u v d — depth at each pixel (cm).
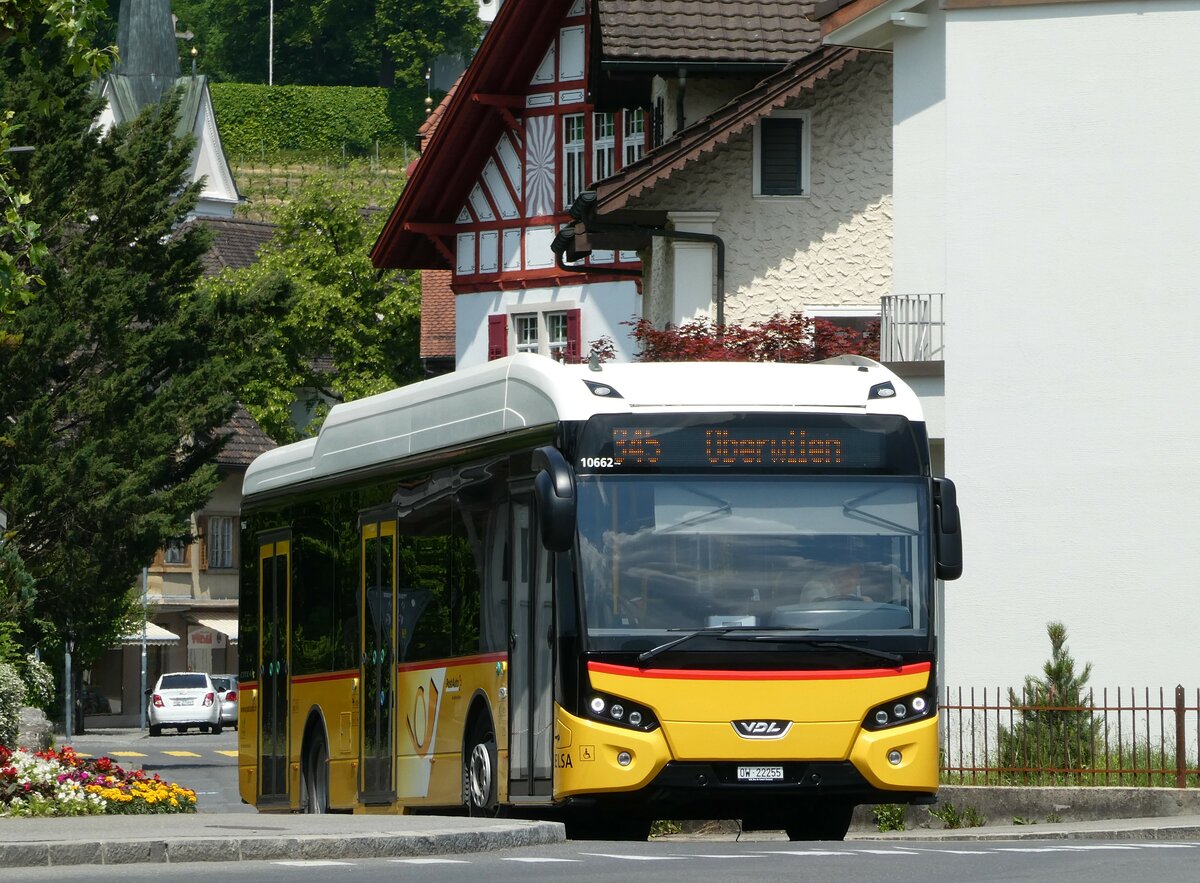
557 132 14688
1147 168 8400
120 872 4166
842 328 10181
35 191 14638
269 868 4212
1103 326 8406
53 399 14675
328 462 6812
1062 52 8519
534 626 5166
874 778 4994
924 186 9425
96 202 15050
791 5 11762
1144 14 8425
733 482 5075
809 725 4975
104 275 14762
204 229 15638
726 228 11462
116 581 14512
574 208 11394
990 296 8550
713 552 5031
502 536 5394
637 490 5041
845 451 5128
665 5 11650
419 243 15725
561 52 14662
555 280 14675
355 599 6488
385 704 6194
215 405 14950
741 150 11475
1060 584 8369
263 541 7450
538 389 5259
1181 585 8231
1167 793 6694
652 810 5056
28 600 13062
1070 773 7038
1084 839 6034
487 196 15175
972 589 8462
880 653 5028
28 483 14075
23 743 9506
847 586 5056
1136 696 8256
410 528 6069
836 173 11481
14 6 7650
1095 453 8369
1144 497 8306
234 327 15475
